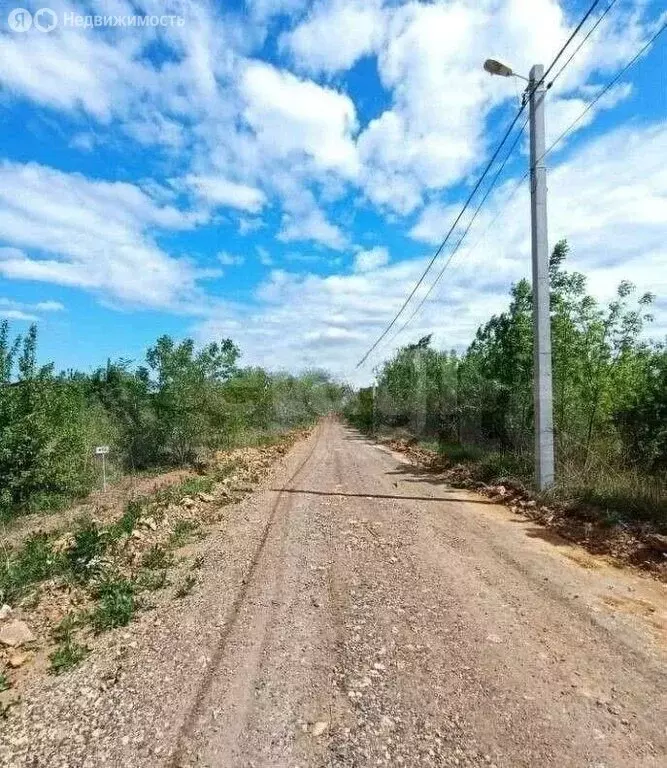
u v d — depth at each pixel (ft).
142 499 30.37
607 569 18.51
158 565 19.36
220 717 9.97
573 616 14.46
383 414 110.22
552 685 10.97
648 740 9.23
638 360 32.65
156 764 8.73
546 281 30.04
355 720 9.79
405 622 14.06
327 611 14.82
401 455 60.03
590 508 24.29
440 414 68.33
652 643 12.89
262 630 13.67
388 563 19.07
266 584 17.02
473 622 14.05
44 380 32.86
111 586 16.37
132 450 47.09
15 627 14.21
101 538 19.94
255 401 87.35
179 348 48.93
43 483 32.01
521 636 13.23
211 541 22.56
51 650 13.46
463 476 38.70
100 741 9.42
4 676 11.89
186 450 48.91
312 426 143.95
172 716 10.07
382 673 11.45
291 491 34.04
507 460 36.83
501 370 42.57
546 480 28.96
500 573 18.01
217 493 33.50
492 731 9.46
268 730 9.53
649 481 25.80
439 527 24.35
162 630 13.96
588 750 8.95
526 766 8.57
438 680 11.16
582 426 33.76
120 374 49.44
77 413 37.35
